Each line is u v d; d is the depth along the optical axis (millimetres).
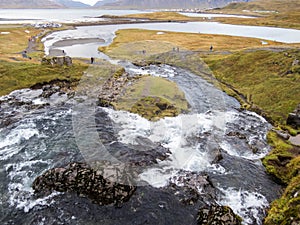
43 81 28844
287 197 12641
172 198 12078
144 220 11125
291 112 23219
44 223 11156
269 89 27391
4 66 31906
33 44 50969
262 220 11977
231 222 11141
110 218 11211
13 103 23750
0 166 14562
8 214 11656
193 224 11180
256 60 34406
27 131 18250
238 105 25891
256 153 17406
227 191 13375
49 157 15109
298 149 17766
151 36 45812
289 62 31031
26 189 12938
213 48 43062
